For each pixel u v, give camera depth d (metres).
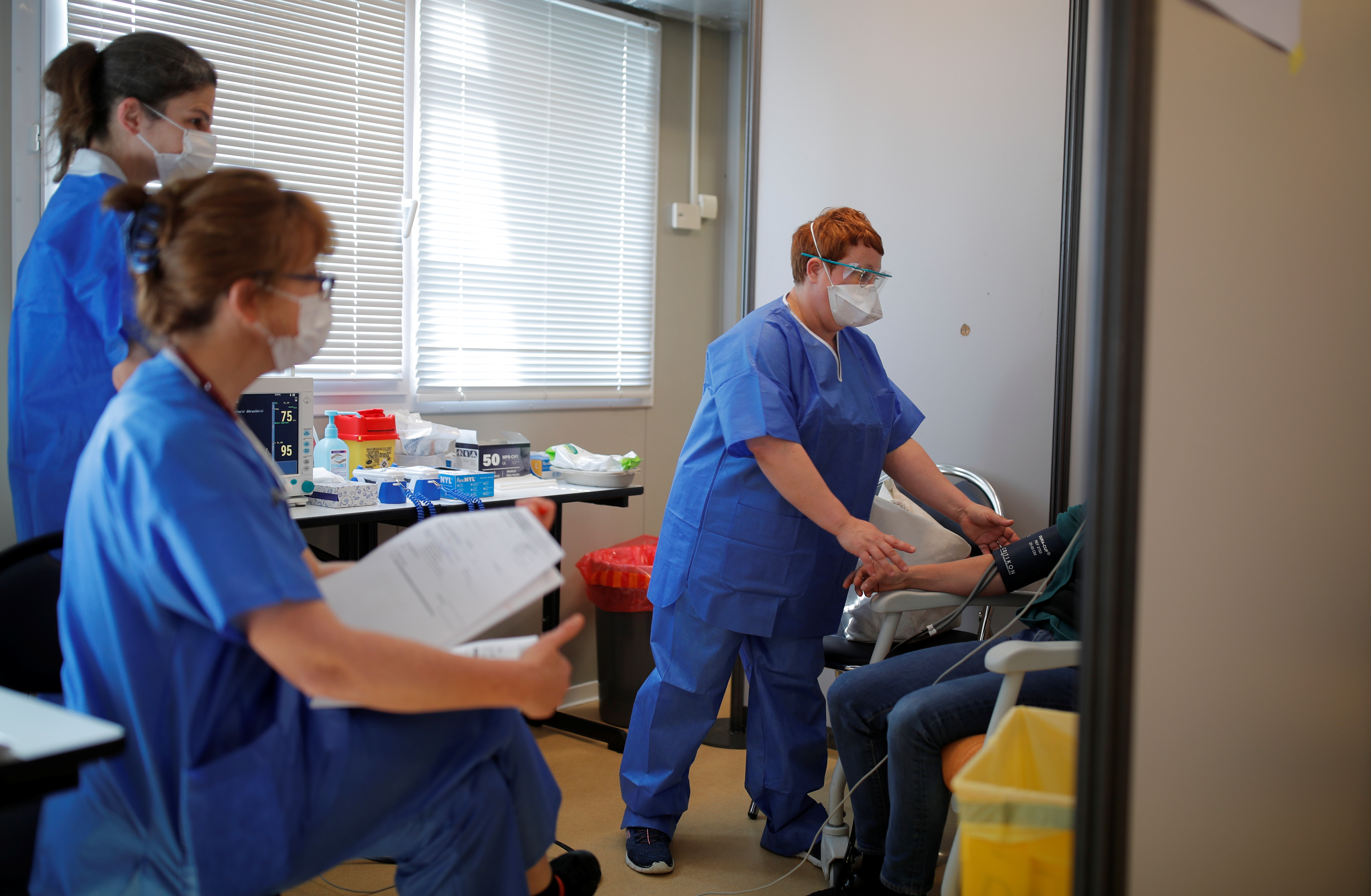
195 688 0.97
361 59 2.80
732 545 2.00
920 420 2.23
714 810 2.46
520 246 3.18
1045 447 2.36
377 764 1.06
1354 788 1.37
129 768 1.00
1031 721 1.34
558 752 2.84
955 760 1.54
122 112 1.53
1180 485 0.99
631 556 3.11
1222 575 1.06
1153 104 0.91
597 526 3.42
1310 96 1.13
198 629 0.98
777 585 2.00
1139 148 0.90
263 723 1.02
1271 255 1.08
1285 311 1.11
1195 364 0.99
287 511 1.09
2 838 1.12
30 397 1.47
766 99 2.88
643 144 3.46
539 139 3.20
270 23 2.62
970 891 1.23
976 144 2.45
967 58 2.46
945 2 2.49
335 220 2.77
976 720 1.58
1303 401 1.16
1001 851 1.21
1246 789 1.15
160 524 0.92
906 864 1.63
